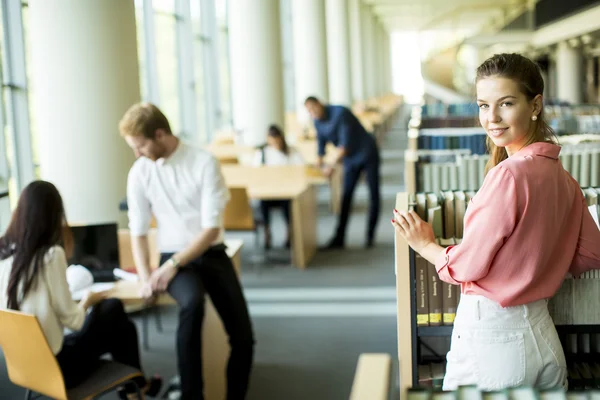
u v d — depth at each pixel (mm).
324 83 16859
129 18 5293
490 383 1737
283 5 18406
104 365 3098
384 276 6398
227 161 8594
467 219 1719
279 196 6672
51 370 2756
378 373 1048
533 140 1728
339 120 7328
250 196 6688
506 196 1650
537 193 1653
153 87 9789
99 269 3709
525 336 1720
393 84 45594
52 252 2854
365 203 10328
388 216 9203
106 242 3719
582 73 18969
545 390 1236
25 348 2764
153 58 9742
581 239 1804
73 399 2826
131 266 4137
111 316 3217
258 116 11039
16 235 2824
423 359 2428
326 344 4770
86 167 5180
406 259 2180
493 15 34188
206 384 3564
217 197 3420
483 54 23078
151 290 3332
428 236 1879
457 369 1805
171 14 10789
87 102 5121
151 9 9680
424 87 25016
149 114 3281
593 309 2082
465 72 24438
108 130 5195
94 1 5066
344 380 4164
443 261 1784
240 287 3604
